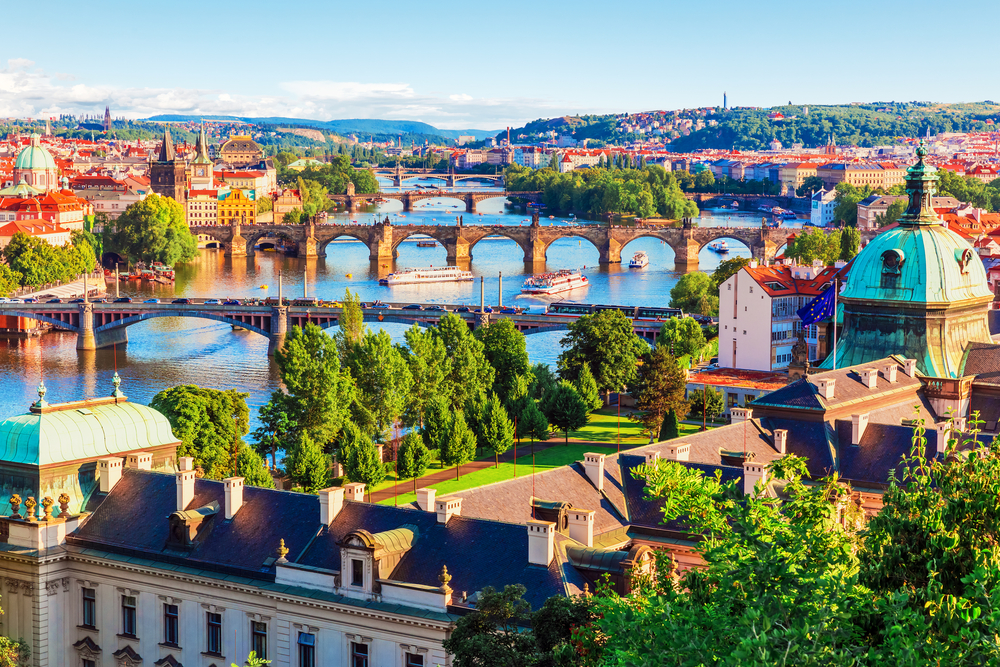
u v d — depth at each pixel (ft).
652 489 301.02
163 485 453.58
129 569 430.20
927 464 329.11
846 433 549.13
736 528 278.26
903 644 219.20
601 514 452.76
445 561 389.39
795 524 265.95
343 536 408.26
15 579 440.86
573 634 296.30
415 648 377.09
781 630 228.63
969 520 256.73
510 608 328.90
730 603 246.06
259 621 408.05
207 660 418.72
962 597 234.58
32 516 441.27
